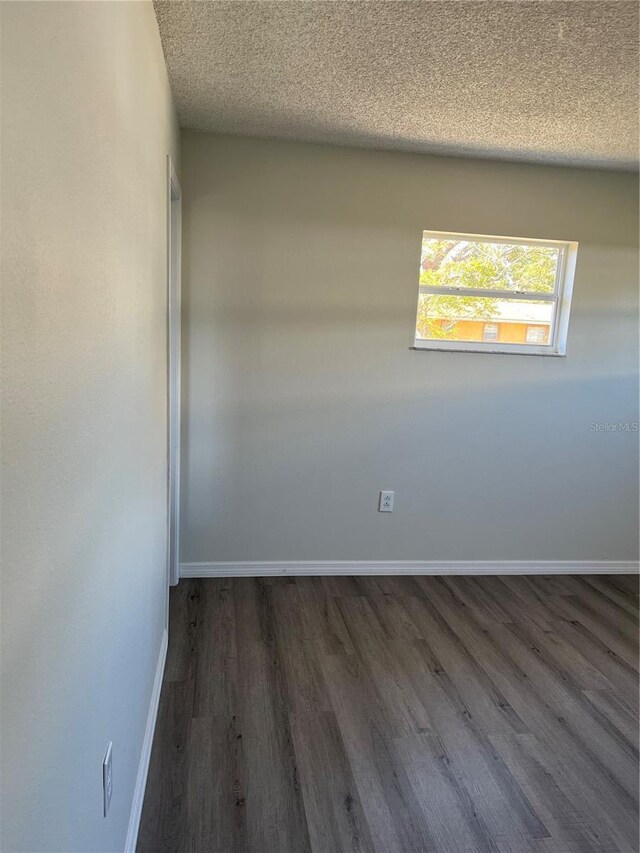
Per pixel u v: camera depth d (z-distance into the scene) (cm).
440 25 171
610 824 163
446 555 332
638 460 340
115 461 113
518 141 269
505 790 174
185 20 171
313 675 226
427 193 296
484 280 318
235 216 283
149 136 158
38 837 67
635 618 292
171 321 271
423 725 201
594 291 320
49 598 70
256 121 257
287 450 306
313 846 151
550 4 159
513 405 322
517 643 261
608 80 204
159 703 203
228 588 299
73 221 79
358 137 272
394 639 258
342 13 166
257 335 294
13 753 58
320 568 321
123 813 131
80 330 84
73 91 78
